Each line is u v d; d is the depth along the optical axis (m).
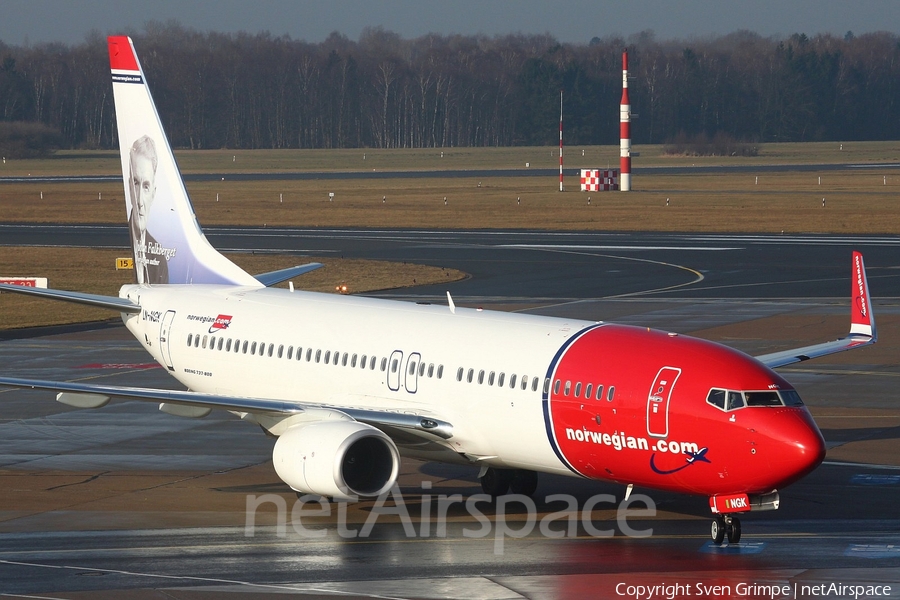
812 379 171.38
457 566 88.75
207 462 127.81
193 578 85.56
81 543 95.88
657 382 92.50
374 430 98.19
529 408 98.75
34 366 184.88
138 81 142.62
